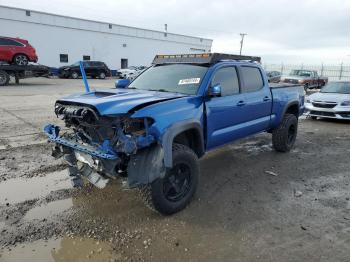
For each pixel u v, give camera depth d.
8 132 7.51
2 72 18.50
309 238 3.42
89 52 40.28
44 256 3.06
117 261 3.00
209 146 4.54
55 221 3.68
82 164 3.91
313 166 5.85
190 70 4.71
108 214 3.86
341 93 11.25
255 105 5.39
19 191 4.41
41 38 35.50
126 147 3.26
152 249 3.19
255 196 4.46
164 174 3.46
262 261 3.03
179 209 3.90
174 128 3.62
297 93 6.85
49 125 4.36
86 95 4.06
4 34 32.84
